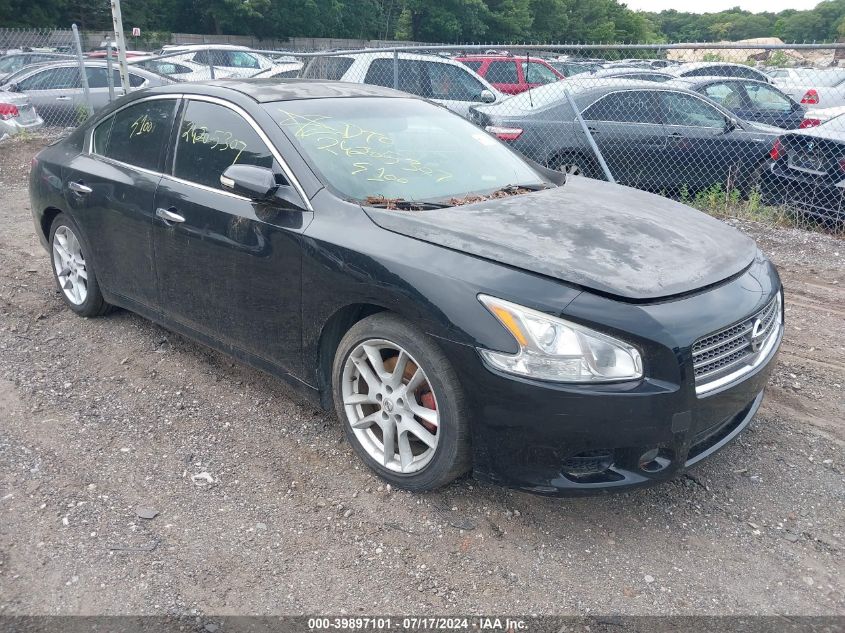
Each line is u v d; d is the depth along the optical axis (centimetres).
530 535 304
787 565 288
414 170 381
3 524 304
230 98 398
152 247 421
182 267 404
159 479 338
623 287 280
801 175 786
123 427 383
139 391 421
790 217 808
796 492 335
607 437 273
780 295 347
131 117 459
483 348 280
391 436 327
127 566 282
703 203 857
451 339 287
